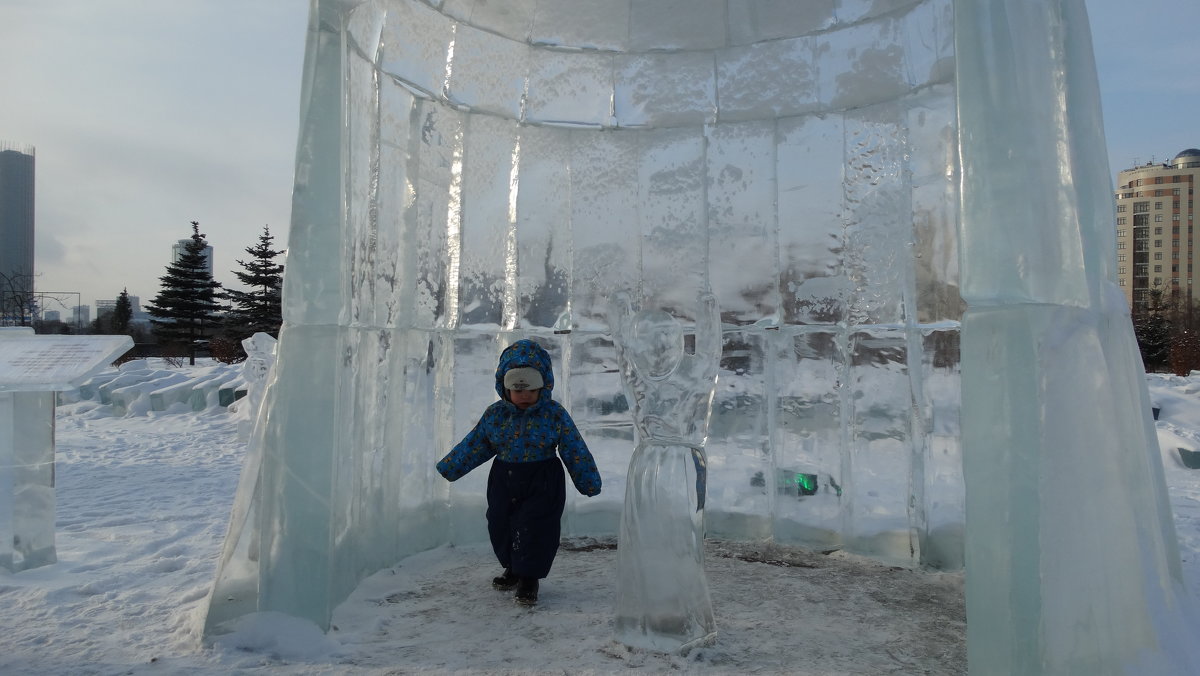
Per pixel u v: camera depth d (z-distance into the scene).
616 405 5.41
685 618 3.00
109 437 10.64
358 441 3.80
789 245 5.10
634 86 5.42
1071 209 2.47
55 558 4.20
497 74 5.04
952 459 4.36
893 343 4.63
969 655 2.40
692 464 3.10
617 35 5.27
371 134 3.83
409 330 4.46
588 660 2.91
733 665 2.88
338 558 3.54
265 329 51.84
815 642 3.15
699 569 3.08
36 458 4.13
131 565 4.20
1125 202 111.81
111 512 5.75
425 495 4.70
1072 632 2.21
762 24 5.09
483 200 5.04
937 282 4.44
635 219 5.46
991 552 2.35
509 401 3.83
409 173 4.35
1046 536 2.24
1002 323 2.38
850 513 4.72
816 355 4.97
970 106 2.43
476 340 5.04
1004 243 2.36
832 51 4.91
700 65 5.32
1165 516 2.92
